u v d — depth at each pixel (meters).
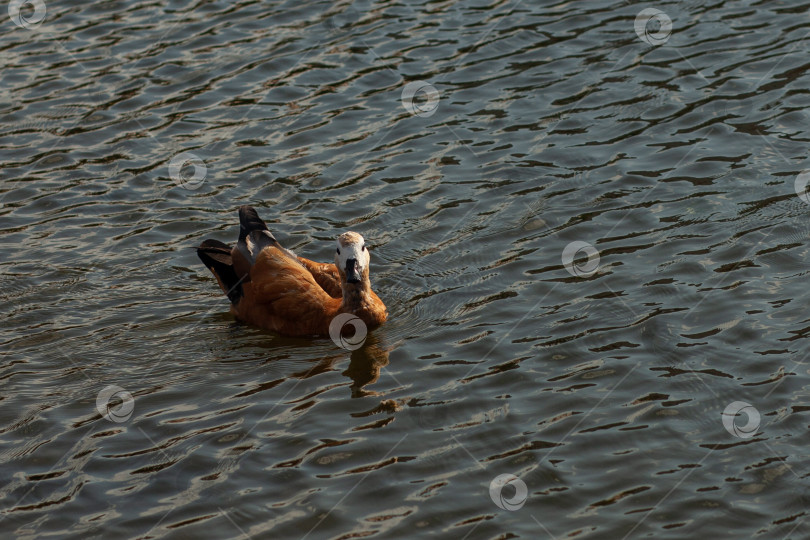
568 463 7.55
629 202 11.45
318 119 13.78
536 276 10.26
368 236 11.29
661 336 9.05
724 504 7.05
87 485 7.54
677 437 7.76
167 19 16.67
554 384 8.52
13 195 12.36
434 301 10.05
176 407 8.52
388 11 16.66
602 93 13.83
